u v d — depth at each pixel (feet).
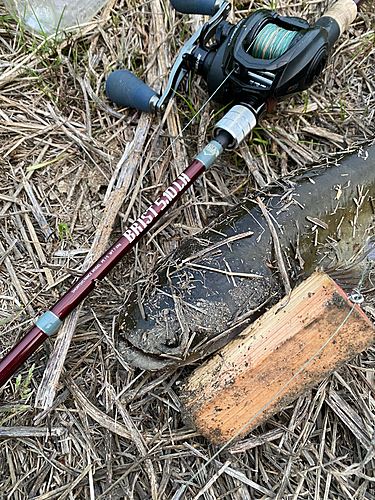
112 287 0.67
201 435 0.58
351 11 0.75
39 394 0.57
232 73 0.68
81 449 0.59
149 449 0.58
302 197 0.65
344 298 0.54
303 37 0.66
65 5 0.78
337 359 0.56
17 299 0.66
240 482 0.58
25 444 0.58
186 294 0.57
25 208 0.71
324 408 0.64
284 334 0.54
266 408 0.55
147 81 0.82
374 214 0.70
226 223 0.63
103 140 0.77
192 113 0.79
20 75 0.78
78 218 0.72
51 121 0.76
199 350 0.56
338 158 0.70
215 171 0.78
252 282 0.58
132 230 0.62
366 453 0.62
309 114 0.86
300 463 0.60
